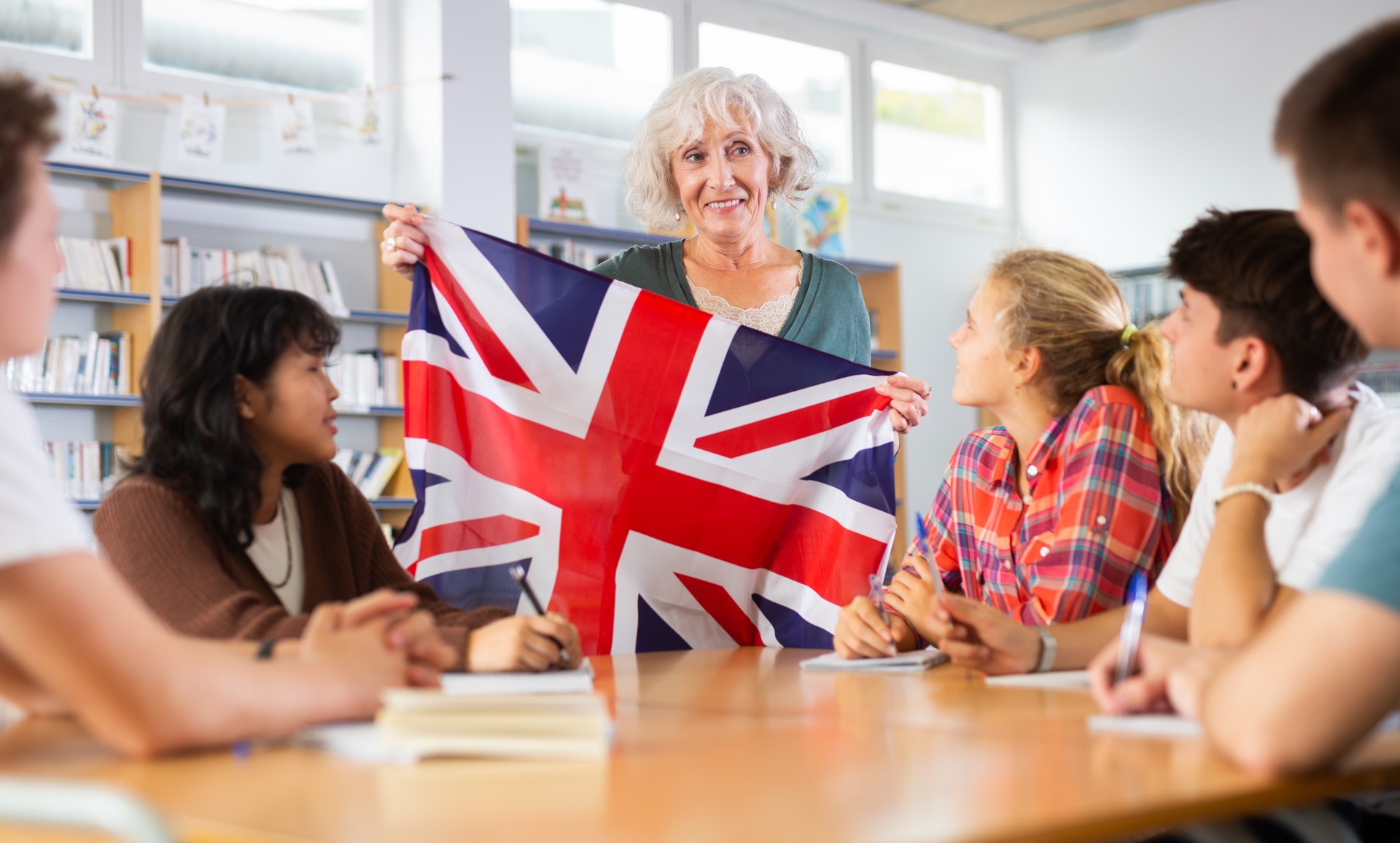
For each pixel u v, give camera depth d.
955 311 7.80
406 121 5.53
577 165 5.89
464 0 5.42
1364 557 0.96
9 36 4.81
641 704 1.36
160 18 5.14
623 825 0.79
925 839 0.74
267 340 1.65
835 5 7.09
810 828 0.78
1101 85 7.67
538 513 2.16
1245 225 1.50
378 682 1.17
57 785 0.68
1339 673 0.92
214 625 1.45
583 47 6.34
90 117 4.68
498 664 1.48
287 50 5.43
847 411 2.24
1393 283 0.97
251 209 5.20
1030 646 1.57
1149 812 0.84
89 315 4.80
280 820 0.82
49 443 4.53
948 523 2.12
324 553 1.80
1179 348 1.56
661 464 2.19
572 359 2.19
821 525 2.22
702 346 2.22
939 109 7.80
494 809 0.85
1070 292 1.97
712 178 2.43
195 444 1.60
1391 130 0.93
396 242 2.15
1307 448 1.44
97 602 0.96
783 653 1.95
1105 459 1.83
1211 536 1.46
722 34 6.85
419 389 2.14
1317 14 6.75
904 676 1.60
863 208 7.38
